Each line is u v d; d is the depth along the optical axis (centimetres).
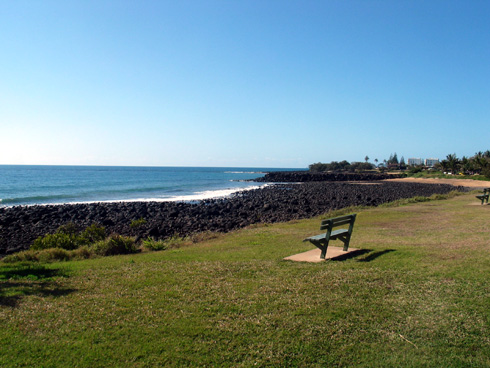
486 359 373
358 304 512
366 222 1488
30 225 2273
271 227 1581
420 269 661
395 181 8694
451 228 1203
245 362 381
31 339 429
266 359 385
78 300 554
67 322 475
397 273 641
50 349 406
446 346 402
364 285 586
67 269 781
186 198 4400
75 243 1288
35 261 973
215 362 382
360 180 9744
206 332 441
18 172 13588
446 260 716
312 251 883
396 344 410
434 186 6281
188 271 715
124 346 412
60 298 565
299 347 407
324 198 4159
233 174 15325
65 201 4016
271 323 461
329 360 383
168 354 395
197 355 394
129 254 1069
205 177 11856
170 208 3064
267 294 561
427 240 986
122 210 2986
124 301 546
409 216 1616
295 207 3216
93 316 491
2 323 471
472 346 398
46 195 4597
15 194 4738
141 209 2981
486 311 471
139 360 385
